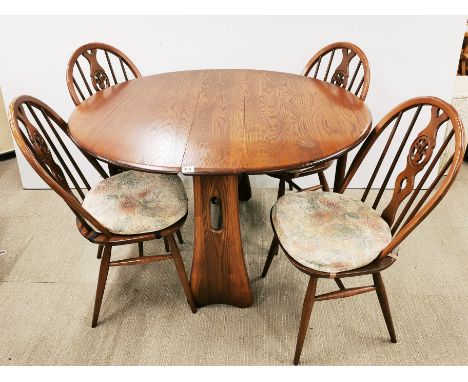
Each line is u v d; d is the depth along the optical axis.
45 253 1.98
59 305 1.69
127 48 2.21
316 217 1.39
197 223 1.45
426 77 2.22
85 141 1.33
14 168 2.79
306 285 1.78
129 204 1.47
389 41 2.13
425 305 1.67
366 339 1.53
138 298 1.72
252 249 1.99
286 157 1.19
